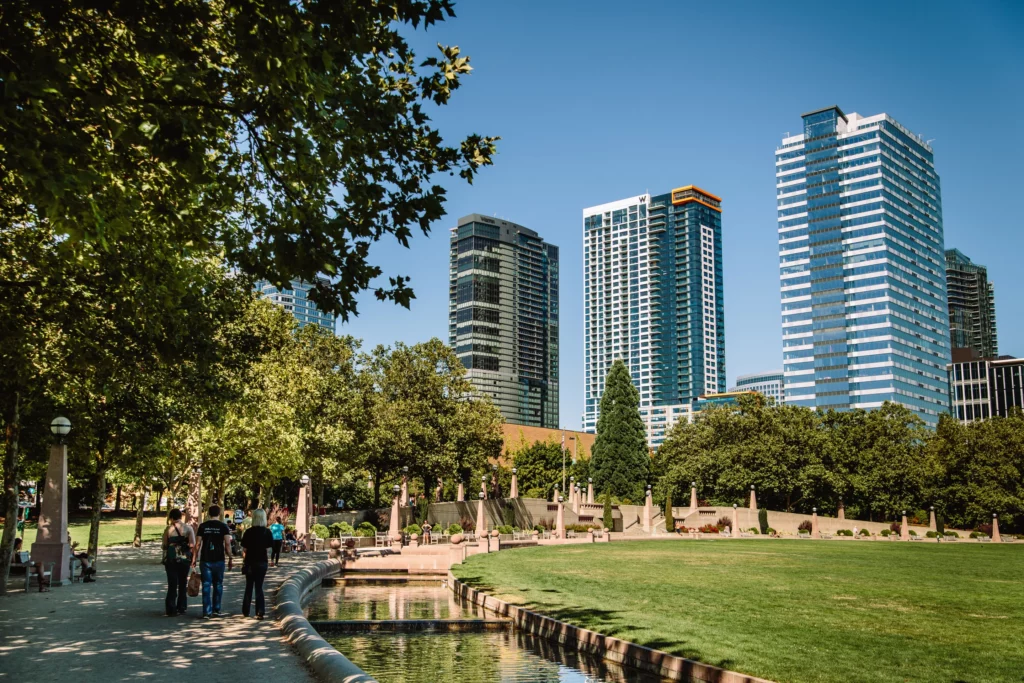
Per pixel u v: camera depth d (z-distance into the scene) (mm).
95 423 26703
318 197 12133
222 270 22672
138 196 12281
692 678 13500
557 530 65625
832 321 193125
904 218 196250
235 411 34781
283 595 17516
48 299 15523
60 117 9109
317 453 51562
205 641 12500
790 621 18953
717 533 79625
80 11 9773
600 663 15438
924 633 17312
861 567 37344
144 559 32906
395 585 31578
